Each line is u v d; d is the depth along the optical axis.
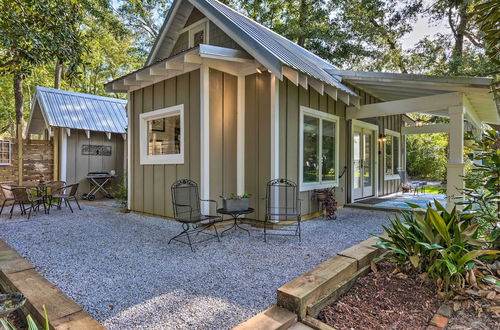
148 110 5.63
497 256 2.39
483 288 2.22
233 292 2.32
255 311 2.03
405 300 2.21
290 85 4.83
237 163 4.89
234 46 5.21
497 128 6.58
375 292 2.33
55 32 3.94
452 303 2.15
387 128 8.59
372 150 7.89
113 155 9.23
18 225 4.76
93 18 12.56
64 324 1.67
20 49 3.75
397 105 5.66
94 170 8.80
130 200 6.07
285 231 4.33
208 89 4.49
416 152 15.08
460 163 4.79
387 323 1.92
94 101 9.50
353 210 6.16
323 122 5.74
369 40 13.55
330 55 14.15
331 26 13.98
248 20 6.98
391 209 5.87
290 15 15.26
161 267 2.86
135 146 5.98
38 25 3.91
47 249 3.42
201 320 1.91
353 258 2.61
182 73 4.89
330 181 5.96
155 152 5.61
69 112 8.50
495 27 2.57
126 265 2.91
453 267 2.09
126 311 2.02
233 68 4.85
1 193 6.99
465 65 11.22
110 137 8.85
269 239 3.88
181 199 4.19
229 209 4.09
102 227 4.62
